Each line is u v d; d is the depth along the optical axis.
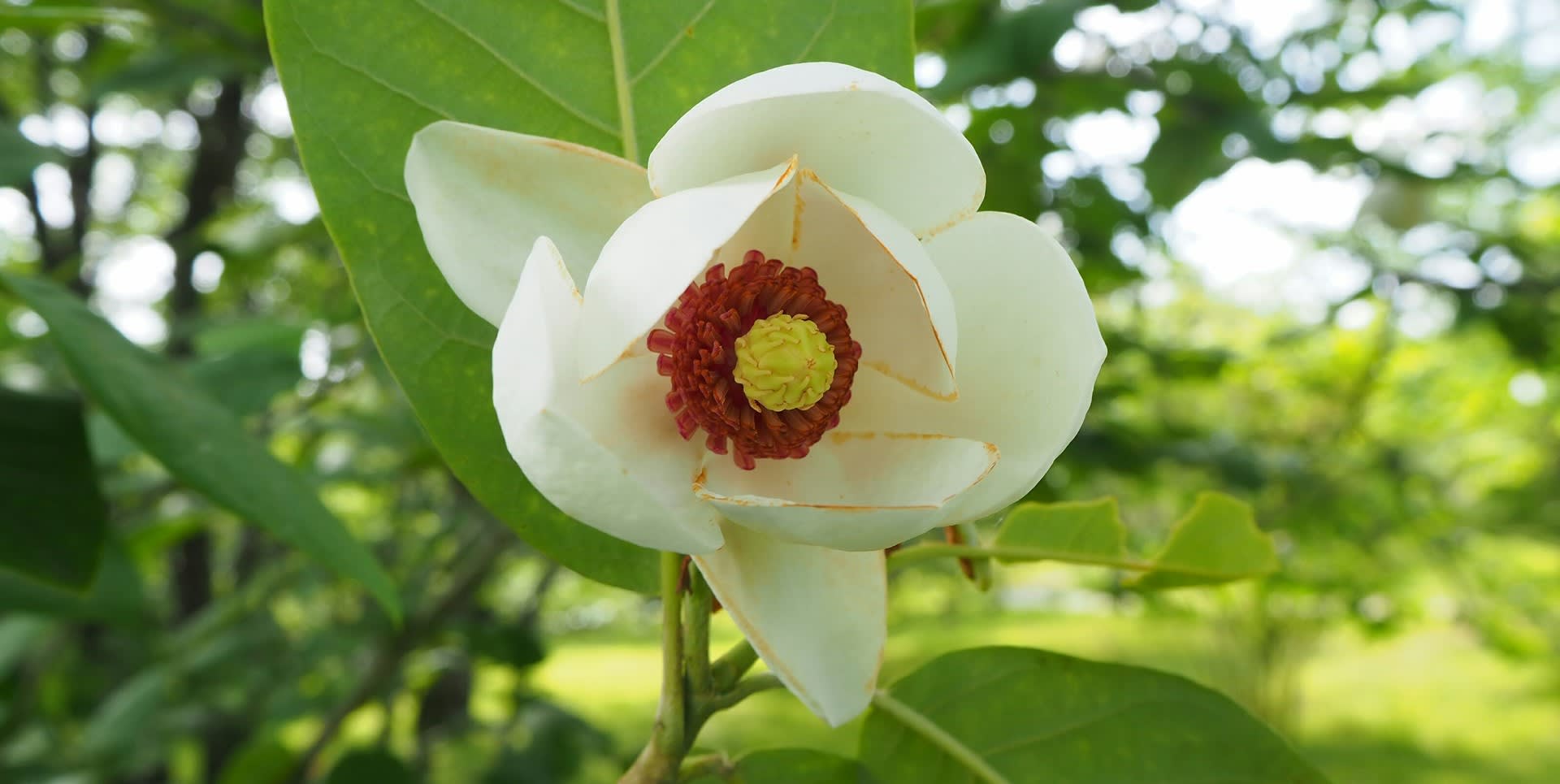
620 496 0.17
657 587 0.21
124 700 0.60
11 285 0.25
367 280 0.20
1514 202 1.13
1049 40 0.44
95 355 0.25
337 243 0.20
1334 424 0.92
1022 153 0.56
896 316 0.20
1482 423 1.27
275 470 0.26
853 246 0.20
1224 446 0.68
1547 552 1.31
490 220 0.18
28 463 0.25
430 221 0.18
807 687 0.18
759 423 0.20
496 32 0.20
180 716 0.65
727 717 1.30
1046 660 0.23
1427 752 1.43
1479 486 1.18
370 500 0.83
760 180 0.18
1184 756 0.23
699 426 0.20
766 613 0.18
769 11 0.21
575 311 0.17
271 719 0.65
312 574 0.67
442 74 0.20
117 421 0.24
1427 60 0.77
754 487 0.20
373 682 0.48
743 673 0.19
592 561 0.21
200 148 0.83
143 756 0.63
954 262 0.19
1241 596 1.21
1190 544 0.23
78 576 0.25
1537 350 0.71
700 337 0.20
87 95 0.50
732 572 0.18
